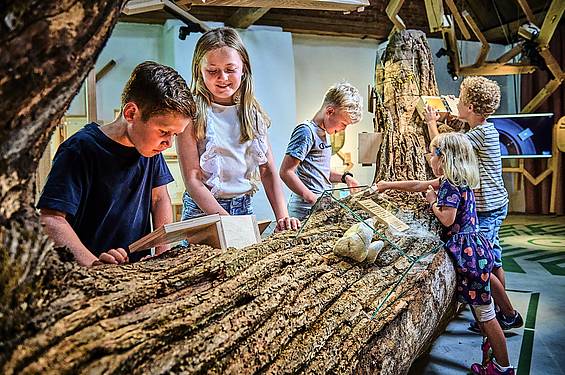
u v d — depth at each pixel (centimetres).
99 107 522
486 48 554
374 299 127
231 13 588
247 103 167
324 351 102
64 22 57
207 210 152
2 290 60
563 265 409
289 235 141
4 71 55
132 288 81
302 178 228
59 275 73
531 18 570
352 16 640
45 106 61
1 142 58
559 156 720
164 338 74
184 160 159
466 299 211
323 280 119
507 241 523
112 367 64
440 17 459
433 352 240
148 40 545
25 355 60
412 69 307
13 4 53
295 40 634
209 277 98
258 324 92
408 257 151
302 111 642
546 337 254
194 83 164
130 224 136
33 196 67
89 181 123
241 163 168
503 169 764
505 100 776
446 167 213
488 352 211
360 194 195
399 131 294
